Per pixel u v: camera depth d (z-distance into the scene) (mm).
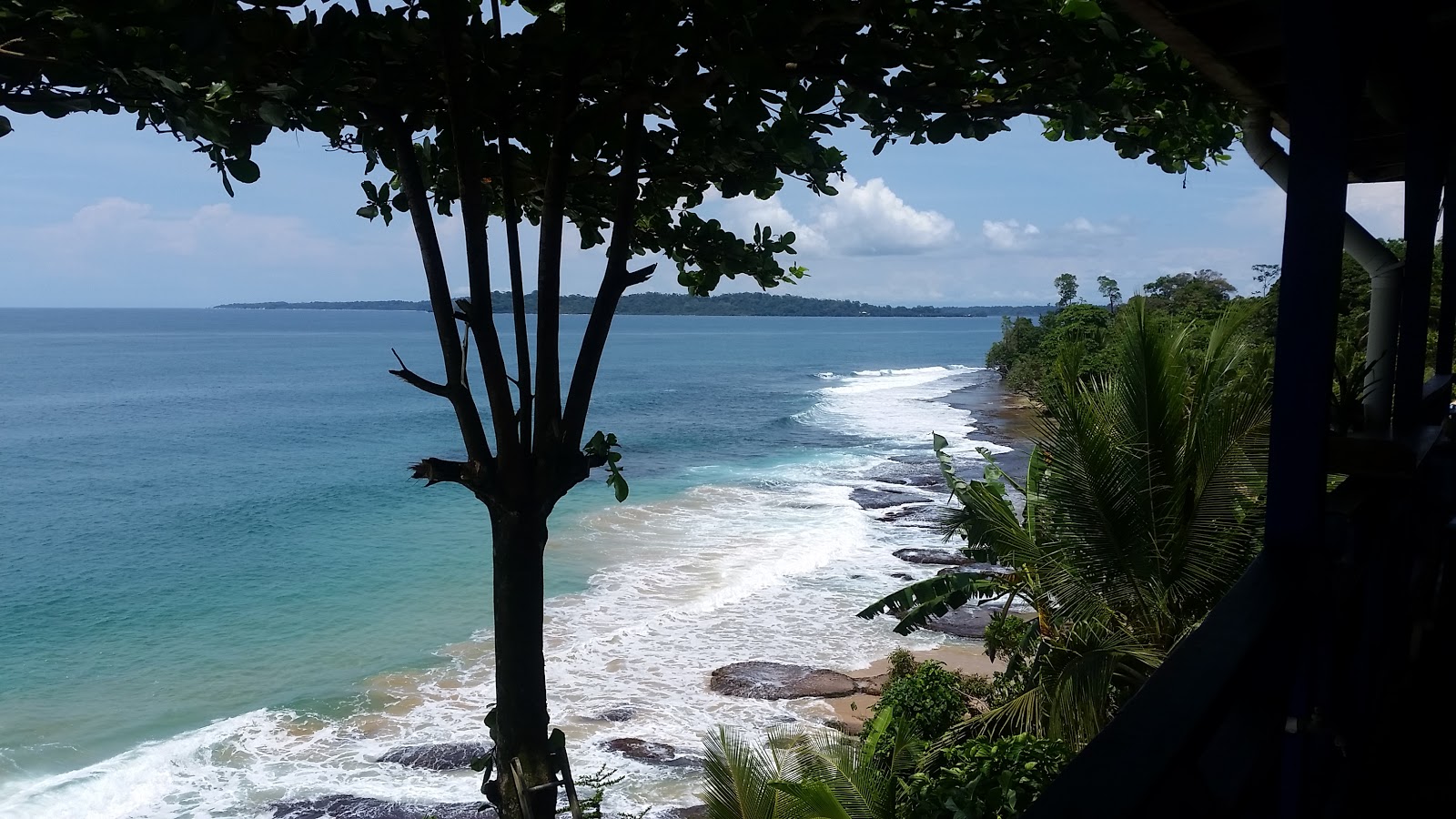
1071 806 1166
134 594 30219
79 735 20219
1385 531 3219
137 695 22344
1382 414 4336
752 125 3580
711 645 24000
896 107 3875
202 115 3416
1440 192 4055
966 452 54438
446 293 4312
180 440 62906
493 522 4375
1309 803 2377
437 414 77312
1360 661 2994
